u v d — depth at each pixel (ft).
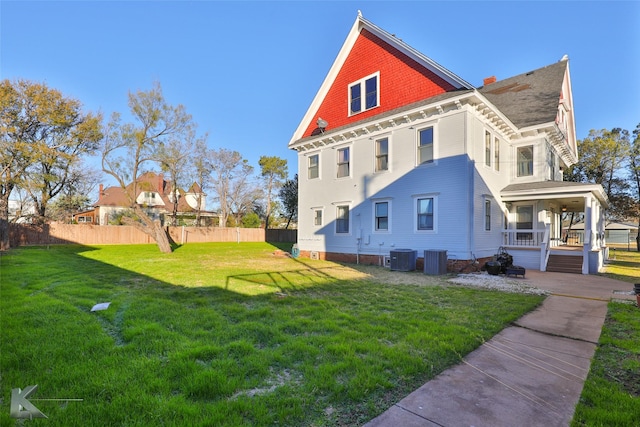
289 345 13.03
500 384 10.23
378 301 22.17
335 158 53.52
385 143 46.85
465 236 37.73
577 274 38.17
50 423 7.47
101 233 89.10
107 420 7.64
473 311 19.54
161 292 24.18
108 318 16.67
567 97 64.08
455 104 38.86
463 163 38.11
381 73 49.39
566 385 10.21
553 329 16.26
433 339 14.12
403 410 8.61
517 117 50.11
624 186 94.63
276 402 8.70
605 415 8.37
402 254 39.52
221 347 12.68
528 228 47.39
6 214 65.00
